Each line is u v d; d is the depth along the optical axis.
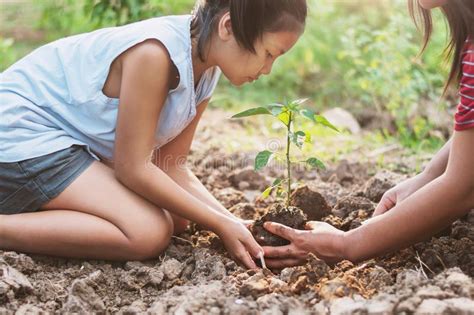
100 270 2.60
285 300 2.21
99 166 2.73
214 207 2.91
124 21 4.46
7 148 2.68
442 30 5.02
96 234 2.61
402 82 4.74
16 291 2.38
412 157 4.11
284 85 5.77
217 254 2.74
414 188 2.81
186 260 2.68
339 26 6.13
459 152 2.36
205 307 2.18
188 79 2.63
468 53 2.34
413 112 4.73
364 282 2.39
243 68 2.64
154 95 2.58
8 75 2.84
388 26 5.78
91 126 2.72
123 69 2.61
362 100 5.32
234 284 2.42
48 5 6.20
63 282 2.54
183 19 2.67
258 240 2.71
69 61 2.77
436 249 2.59
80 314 2.27
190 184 2.99
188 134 2.98
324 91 5.62
